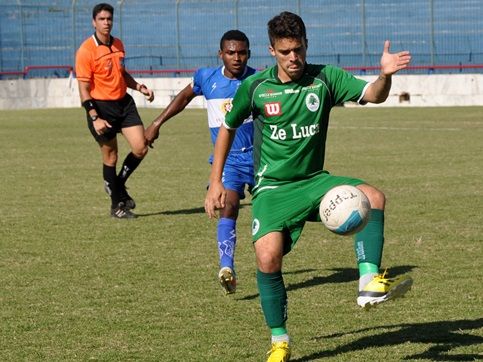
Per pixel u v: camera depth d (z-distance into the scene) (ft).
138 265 86.53
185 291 75.66
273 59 411.34
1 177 160.76
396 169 161.17
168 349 58.80
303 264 86.12
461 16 382.42
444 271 81.25
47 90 414.62
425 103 357.20
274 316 54.19
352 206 51.83
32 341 61.31
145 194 137.80
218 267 85.30
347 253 91.09
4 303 72.23
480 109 323.78
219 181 57.47
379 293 50.83
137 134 114.32
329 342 59.77
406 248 92.53
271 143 56.03
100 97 114.83
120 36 440.45
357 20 400.67
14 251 94.38
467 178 146.51
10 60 437.17
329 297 72.84
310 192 54.90
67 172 167.63
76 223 112.06
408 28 392.06
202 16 423.23
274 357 53.88
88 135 250.78
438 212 114.32
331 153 191.62
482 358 55.62
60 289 76.95
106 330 63.82
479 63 378.94
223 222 74.28
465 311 67.00
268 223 54.60
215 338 61.21
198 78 85.46
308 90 55.16
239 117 56.95
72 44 440.04
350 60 399.24
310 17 409.49
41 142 230.68
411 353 56.85
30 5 436.76
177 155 196.13
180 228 107.86
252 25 415.44
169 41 432.25
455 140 214.48
